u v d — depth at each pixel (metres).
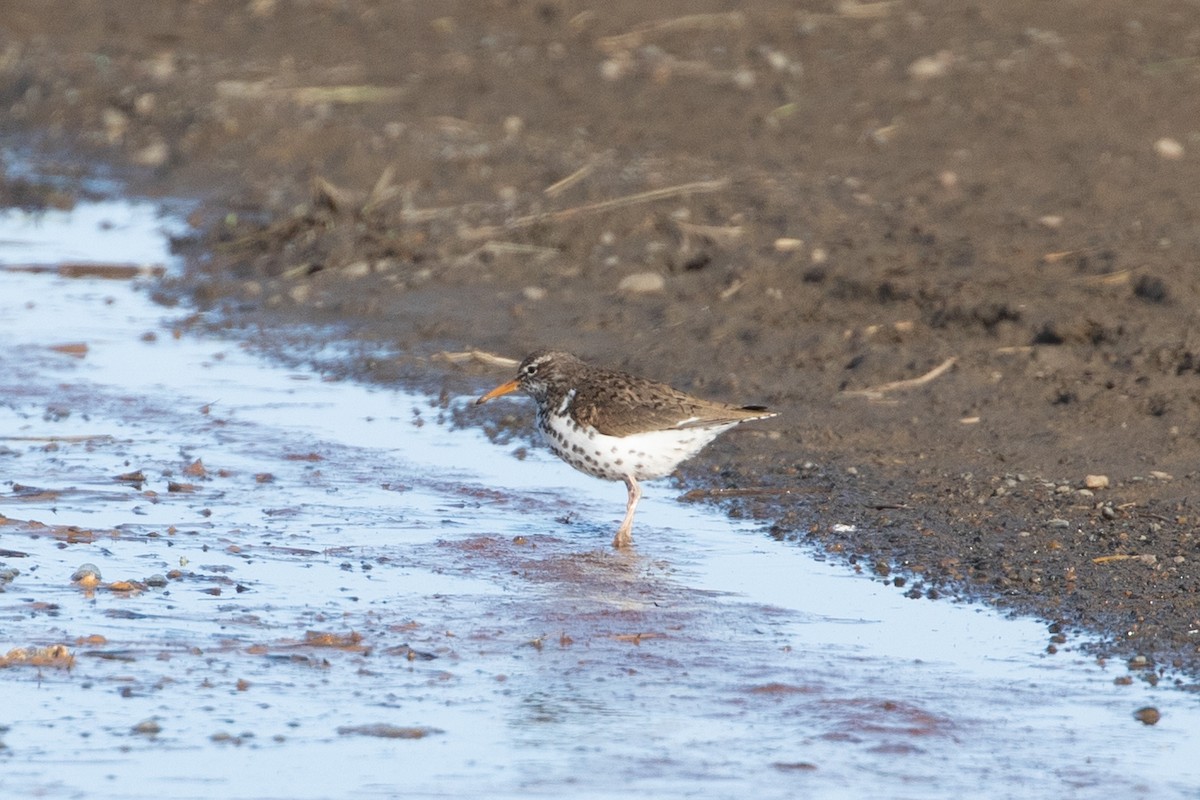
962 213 20.14
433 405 16.12
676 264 19.59
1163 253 18.09
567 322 18.06
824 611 10.74
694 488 13.55
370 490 13.55
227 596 11.03
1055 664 9.80
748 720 9.09
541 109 25.95
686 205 21.19
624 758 8.62
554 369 12.89
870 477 13.48
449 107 26.27
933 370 15.71
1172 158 22.36
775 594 11.08
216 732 8.97
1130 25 28.56
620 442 12.34
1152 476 13.10
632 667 9.84
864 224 20.06
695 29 29.52
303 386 16.70
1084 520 12.27
